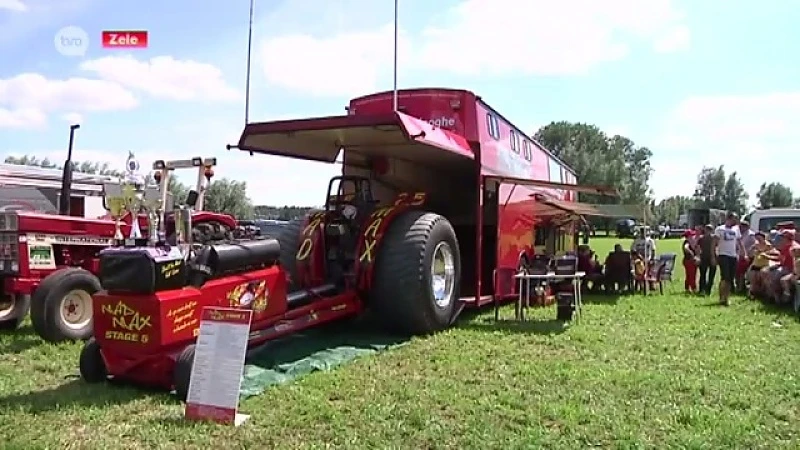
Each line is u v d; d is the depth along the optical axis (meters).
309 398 4.74
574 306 8.70
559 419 4.36
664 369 5.79
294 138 7.64
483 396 4.88
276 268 5.94
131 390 4.96
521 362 6.01
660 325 8.33
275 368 5.75
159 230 5.08
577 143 74.38
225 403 4.23
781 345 7.04
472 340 7.12
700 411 4.54
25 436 3.93
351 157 8.65
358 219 7.64
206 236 6.79
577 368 5.78
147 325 4.71
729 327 8.27
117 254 4.77
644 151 77.88
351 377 5.40
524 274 8.94
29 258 7.73
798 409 4.68
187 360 4.70
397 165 9.06
